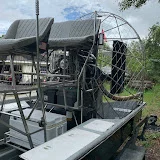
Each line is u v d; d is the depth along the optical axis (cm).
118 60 283
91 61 263
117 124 213
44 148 143
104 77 278
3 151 194
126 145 290
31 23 219
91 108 270
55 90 273
